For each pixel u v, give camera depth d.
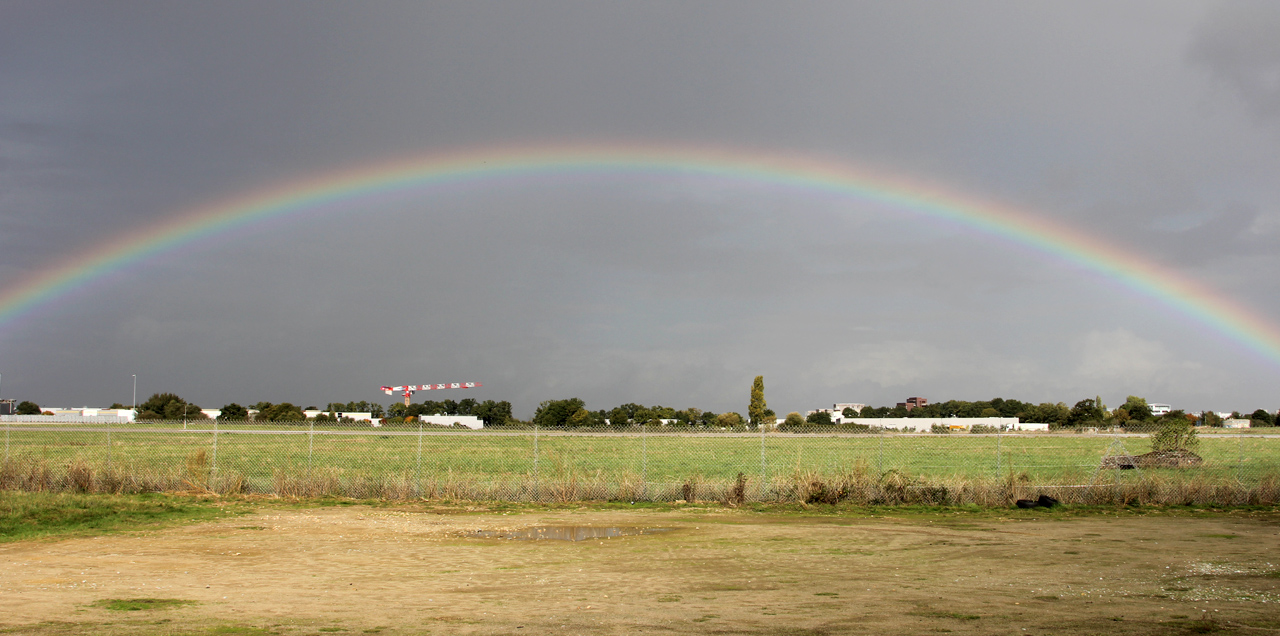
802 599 9.52
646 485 22.36
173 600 9.52
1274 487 20.98
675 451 46.22
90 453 36.62
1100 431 78.44
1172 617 8.48
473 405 108.94
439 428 63.59
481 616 8.56
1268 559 12.74
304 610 8.91
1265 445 53.78
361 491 21.52
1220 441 58.97
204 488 22.06
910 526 16.84
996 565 12.16
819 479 20.83
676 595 9.80
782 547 14.02
